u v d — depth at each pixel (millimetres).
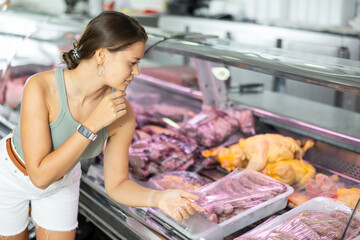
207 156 2154
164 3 5977
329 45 3996
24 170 1646
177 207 1577
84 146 1435
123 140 1700
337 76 1530
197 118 2453
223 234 1592
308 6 4684
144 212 1725
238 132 2346
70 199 1784
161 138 2283
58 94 1517
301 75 1630
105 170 1746
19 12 2934
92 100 1581
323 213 1616
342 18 4457
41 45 2617
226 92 2547
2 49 2756
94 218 1956
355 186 1848
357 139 1992
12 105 2611
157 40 2180
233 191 1771
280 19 4797
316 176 1903
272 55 1825
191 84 2789
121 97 1445
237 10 5297
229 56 1893
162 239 1590
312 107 2496
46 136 1474
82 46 1433
